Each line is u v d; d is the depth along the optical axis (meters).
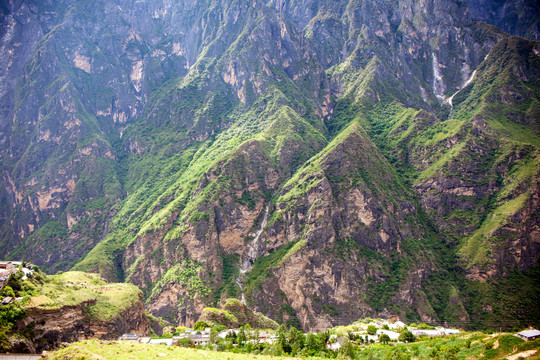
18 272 190.62
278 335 196.62
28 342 160.38
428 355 160.00
